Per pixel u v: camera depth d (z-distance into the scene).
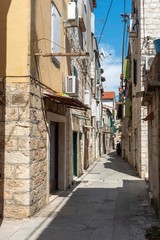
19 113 7.63
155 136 8.59
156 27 16.19
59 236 6.45
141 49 16.12
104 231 6.83
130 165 25.39
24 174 7.57
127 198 10.69
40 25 8.58
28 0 7.71
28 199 7.57
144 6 16.28
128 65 23.62
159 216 7.67
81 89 18.31
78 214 8.31
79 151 17.22
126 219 7.85
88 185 13.77
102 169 21.98
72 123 14.09
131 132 24.38
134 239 6.31
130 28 19.33
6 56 7.71
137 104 18.47
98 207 9.22
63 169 12.01
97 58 31.73
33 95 7.93
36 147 8.15
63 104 10.96
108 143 57.91
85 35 21.22
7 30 7.73
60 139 12.05
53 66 10.15
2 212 7.63
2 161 7.64
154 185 8.78
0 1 7.77
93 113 26.88
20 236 6.39
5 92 7.68
